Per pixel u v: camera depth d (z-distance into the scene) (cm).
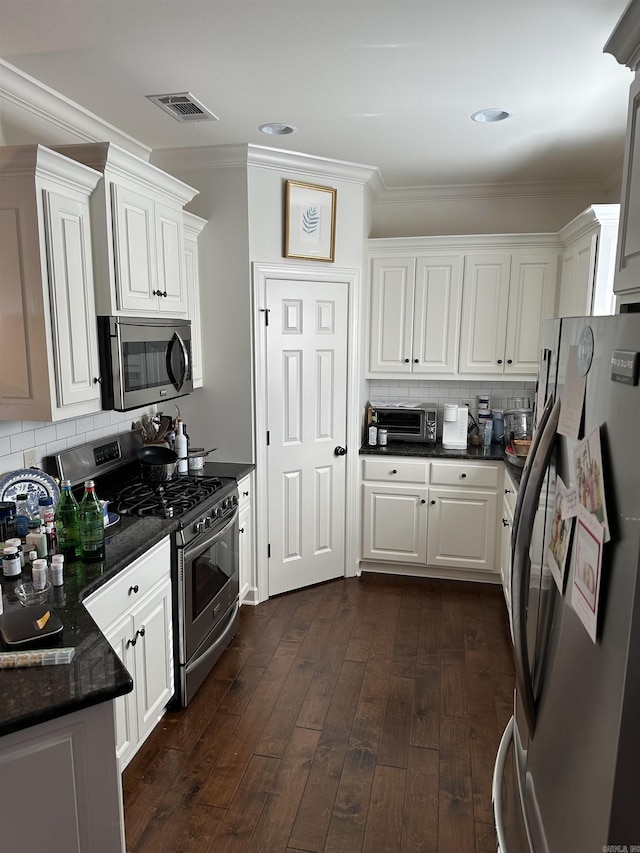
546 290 398
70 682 141
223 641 310
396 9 192
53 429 271
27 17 196
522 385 440
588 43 215
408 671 301
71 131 278
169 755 241
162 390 292
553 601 119
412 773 232
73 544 216
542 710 121
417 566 418
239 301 347
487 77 245
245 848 199
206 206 343
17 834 135
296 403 375
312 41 214
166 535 246
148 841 201
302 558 395
